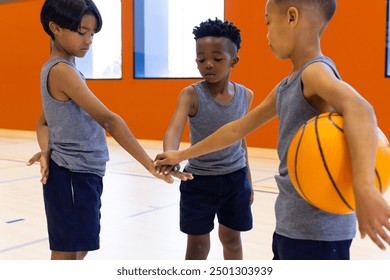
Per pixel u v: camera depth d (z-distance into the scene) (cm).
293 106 105
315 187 94
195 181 171
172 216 281
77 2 142
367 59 485
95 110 142
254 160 487
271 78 544
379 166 90
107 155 157
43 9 145
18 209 296
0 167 456
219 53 162
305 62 104
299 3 100
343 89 89
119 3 659
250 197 181
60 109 146
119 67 671
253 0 545
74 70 145
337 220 104
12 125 781
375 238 79
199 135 175
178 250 223
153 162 148
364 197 80
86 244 146
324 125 94
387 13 471
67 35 143
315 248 104
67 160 146
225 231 180
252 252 221
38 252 216
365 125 85
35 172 428
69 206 145
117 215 284
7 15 757
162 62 633
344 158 90
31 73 744
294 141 99
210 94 173
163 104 633
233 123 130
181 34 612
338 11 495
